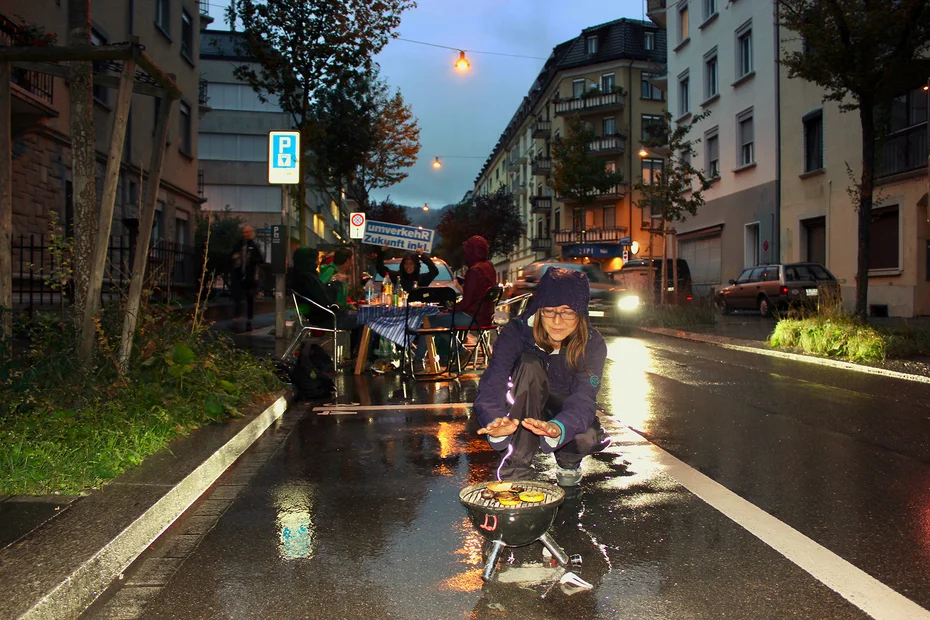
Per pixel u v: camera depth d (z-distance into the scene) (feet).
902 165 64.95
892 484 15.28
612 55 176.14
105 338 19.16
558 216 197.98
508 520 9.78
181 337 22.04
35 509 11.91
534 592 9.99
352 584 10.31
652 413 23.54
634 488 14.96
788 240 81.61
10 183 19.84
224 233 107.24
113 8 64.44
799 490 14.80
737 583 10.25
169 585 10.34
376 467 16.90
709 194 99.96
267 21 55.98
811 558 11.17
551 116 204.03
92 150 20.26
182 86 82.69
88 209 20.07
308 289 31.37
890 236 67.31
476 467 16.85
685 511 13.47
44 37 43.80
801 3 43.29
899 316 65.26
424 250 45.19
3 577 9.28
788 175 81.61
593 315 63.82
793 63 43.45
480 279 31.81
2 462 13.43
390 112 108.06
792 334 41.81
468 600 9.76
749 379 31.40
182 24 83.61
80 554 10.00
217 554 11.49
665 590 10.03
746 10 89.20
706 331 56.59
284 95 58.95
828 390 28.17
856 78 40.70
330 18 56.24
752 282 75.97
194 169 87.61
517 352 12.39
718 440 19.52
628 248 145.18
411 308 31.86
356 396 27.43
